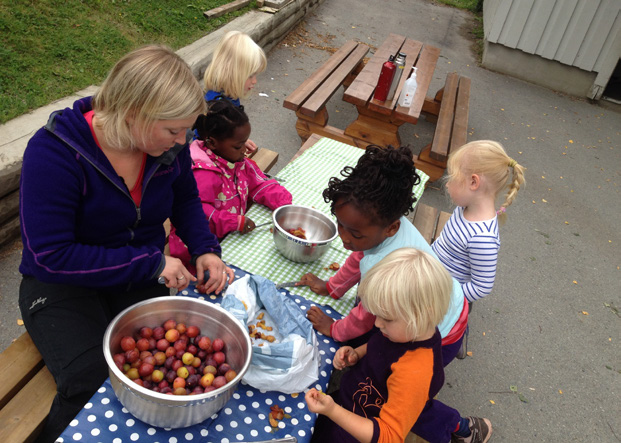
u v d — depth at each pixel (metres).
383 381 1.61
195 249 2.07
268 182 2.71
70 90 3.90
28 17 4.41
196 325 1.70
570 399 3.12
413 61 5.75
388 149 1.69
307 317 1.97
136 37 5.03
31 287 1.86
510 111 7.12
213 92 3.27
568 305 3.92
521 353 3.39
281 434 1.53
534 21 7.80
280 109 5.58
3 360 1.89
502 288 3.95
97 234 1.79
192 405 1.35
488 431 2.45
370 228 1.70
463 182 2.35
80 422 1.41
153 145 1.57
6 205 3.03
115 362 1.47
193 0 6.18
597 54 7.68
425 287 1.41
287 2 7.03
